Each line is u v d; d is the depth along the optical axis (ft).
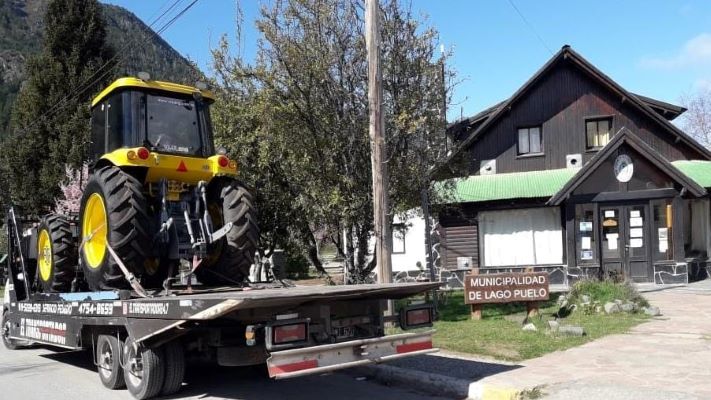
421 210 43.19
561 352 28.45
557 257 64.69
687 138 65.05
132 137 27.37
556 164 68.59
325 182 37.81
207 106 29.99
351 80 38.22
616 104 67.41
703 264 61.57
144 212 25.66
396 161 38.58
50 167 80.33
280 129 37.73
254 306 19.21
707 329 33.12
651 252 59.72
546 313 39.75
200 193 27.17
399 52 38.52
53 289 30.48
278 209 44.55
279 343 19.92
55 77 84.33
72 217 31.42
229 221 27.66
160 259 27.07
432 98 39.17
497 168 69.92
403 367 26.30
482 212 66.49
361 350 21.49
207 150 29.27
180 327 21.25
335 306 22.93
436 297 39.91
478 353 28.63
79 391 25.93
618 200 59.62
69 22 86.84
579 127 68.13
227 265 27.99
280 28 38.04
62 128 80.89
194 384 26.63
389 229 33.68
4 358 34.88
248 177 43.34
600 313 38.58
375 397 23.99
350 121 37.88
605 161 59.72
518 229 65.82
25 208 80.48
